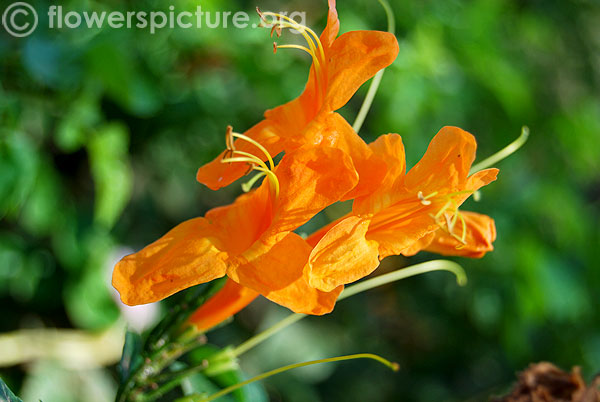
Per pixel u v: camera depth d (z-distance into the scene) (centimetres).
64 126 39
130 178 46
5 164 36
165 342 27
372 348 64
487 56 52
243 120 49
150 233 52
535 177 59
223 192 55
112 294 43
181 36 45
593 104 65
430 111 50
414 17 50
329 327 61
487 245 26
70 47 38
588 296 59
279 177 24
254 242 24
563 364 61
